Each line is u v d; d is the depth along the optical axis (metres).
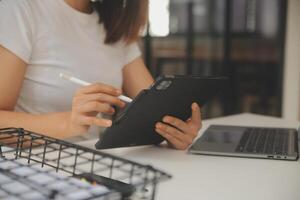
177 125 0.92
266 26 3.22
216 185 0.68
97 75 1.29
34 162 0.59
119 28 1.34
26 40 1.11
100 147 0.86
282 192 0.66
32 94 1.18
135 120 0.82
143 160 0.84
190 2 3.40
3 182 0.44
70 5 1.25
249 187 0.68
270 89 3.29
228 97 3.36
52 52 1.19
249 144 0.96
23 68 1.11
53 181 0.45
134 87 1.44
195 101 0.93
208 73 3.40
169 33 3.47
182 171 0.76
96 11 1.34
